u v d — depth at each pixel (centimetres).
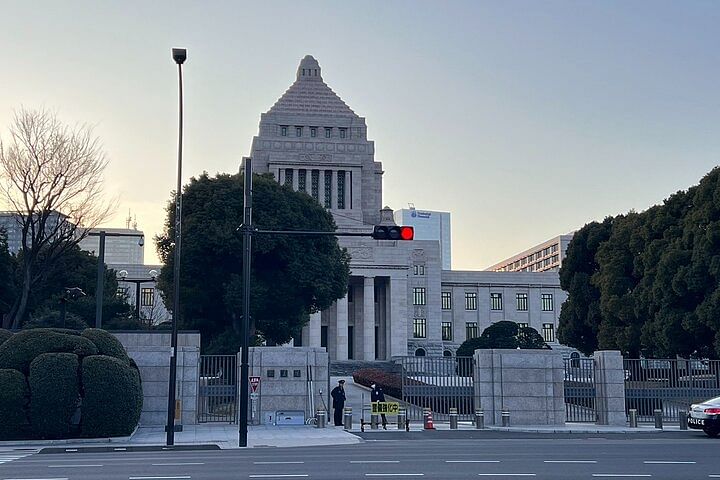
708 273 4738
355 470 1728
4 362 2934
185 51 2756
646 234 5600
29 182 4659
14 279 5288
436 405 3953
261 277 5872
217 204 5734
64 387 2856
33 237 4738
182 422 3341
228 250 5641
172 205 5969
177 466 1848
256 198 5847
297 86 11519
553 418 3475
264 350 3469
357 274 10188
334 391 3422
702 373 3906
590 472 1689
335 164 10862
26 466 1892
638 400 3775
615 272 5819
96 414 2856
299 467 1798
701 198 4991
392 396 5169
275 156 10719
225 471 1723
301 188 10775
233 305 5638
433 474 1647
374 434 3048
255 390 3238
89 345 3006
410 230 2719
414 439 2828
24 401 2842
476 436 2955
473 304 11731
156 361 3378
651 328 5194
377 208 10988
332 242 6181
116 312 6531
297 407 3438
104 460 2059
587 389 3744
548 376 3500
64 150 4688
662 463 1884
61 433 2855
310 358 3503
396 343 10125
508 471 1706
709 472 1697
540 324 11825
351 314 10550
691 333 4816
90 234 4753
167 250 6075
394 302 10231
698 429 3117
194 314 5941
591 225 6538
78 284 6012
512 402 3456
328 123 11225
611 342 5759
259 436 2908
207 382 3578
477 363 3506
